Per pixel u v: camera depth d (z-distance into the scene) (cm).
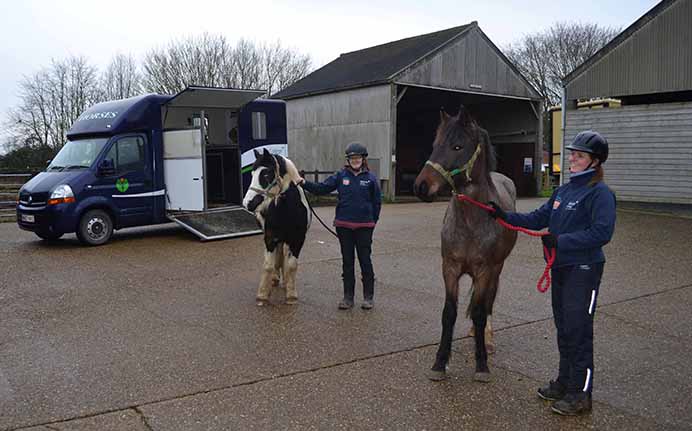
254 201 646
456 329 588
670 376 468
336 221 656
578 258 391
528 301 700
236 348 527
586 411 401
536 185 2633
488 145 459
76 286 776
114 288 764
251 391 432
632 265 916
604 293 737
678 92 1761
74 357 505
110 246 1106
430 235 1248
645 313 648
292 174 661
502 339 559
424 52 2266
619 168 1769
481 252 445
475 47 2378
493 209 436
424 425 381
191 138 1197
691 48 1590
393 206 1980
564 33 4634
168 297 715
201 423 380
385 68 2281
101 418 387
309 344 538
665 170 1675
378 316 631
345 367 481
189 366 482
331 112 2402
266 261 672
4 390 434
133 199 1162
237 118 1367
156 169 1202
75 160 1151
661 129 1673
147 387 438
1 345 539
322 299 706
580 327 392
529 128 2658
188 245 1111
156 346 533
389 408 405
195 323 605
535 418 392
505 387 444
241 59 3825
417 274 852
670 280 810
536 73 4662
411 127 2958
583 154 393
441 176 421
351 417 391
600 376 467
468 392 434
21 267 906
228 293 735
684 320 622
